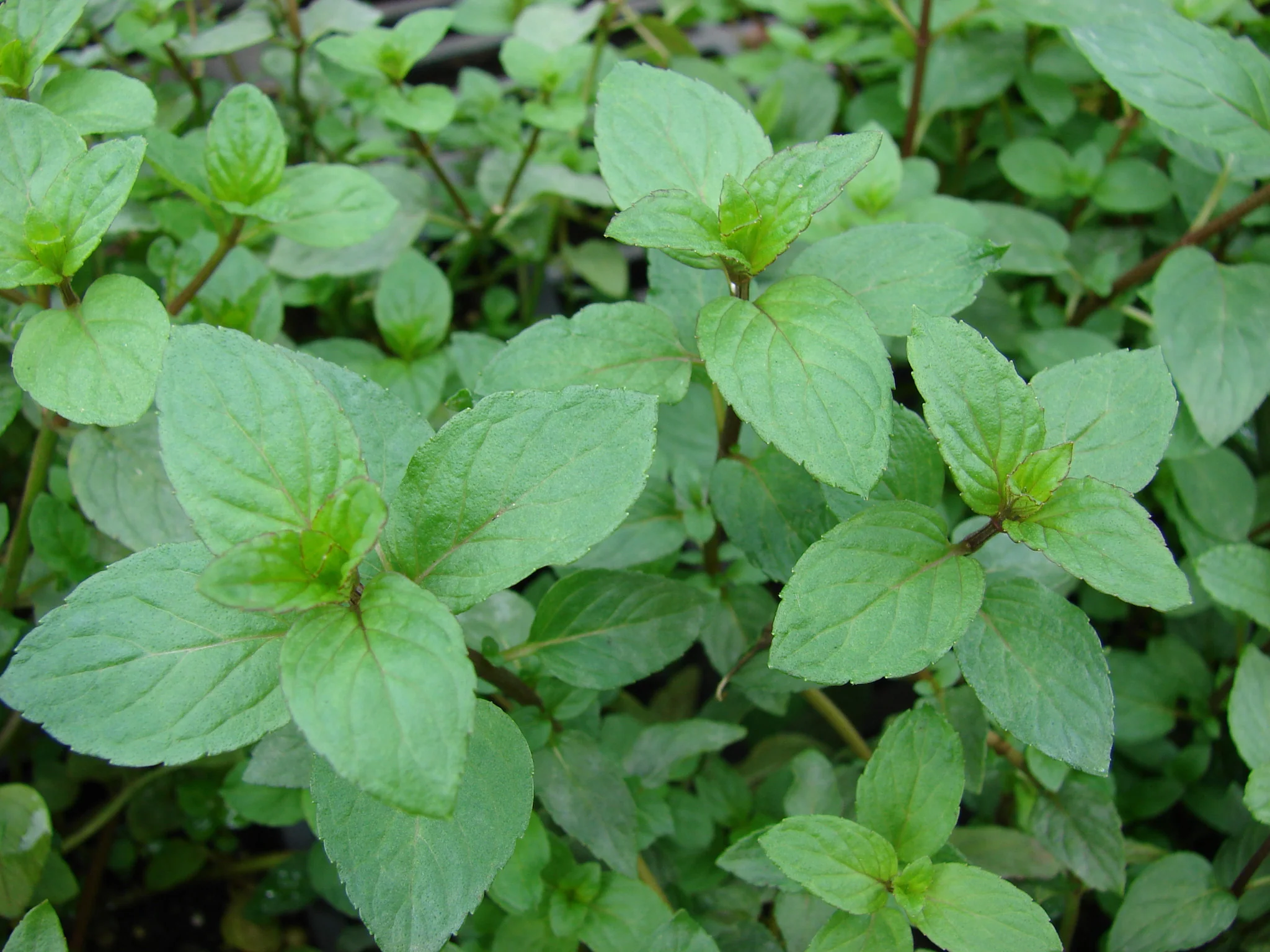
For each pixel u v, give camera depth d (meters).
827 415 0.19
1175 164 0.36
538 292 0.42
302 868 0.33
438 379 0.33
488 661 0.22
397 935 0.18
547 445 0.18
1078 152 0.37
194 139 0.29
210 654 0.18
